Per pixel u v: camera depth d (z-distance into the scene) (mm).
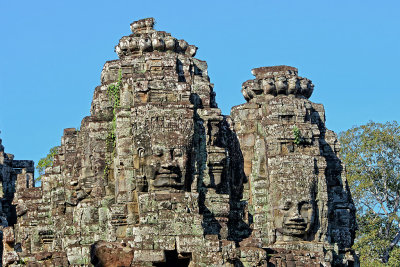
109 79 50719
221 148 48719
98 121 50000
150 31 51906
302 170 52594
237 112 54625
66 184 53688
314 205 52750
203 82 50094
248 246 46125
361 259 66500
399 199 71125
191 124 47156
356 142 72250
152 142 46688
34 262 45562
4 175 66500
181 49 51344
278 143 53219
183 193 45938
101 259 44094
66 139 54906
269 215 52625
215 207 47719
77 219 49531
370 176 70938
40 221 54375
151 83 47688
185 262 44906
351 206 57406
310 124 54094
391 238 70125
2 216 62594
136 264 44125
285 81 54469
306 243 51969
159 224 44750
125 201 47188
